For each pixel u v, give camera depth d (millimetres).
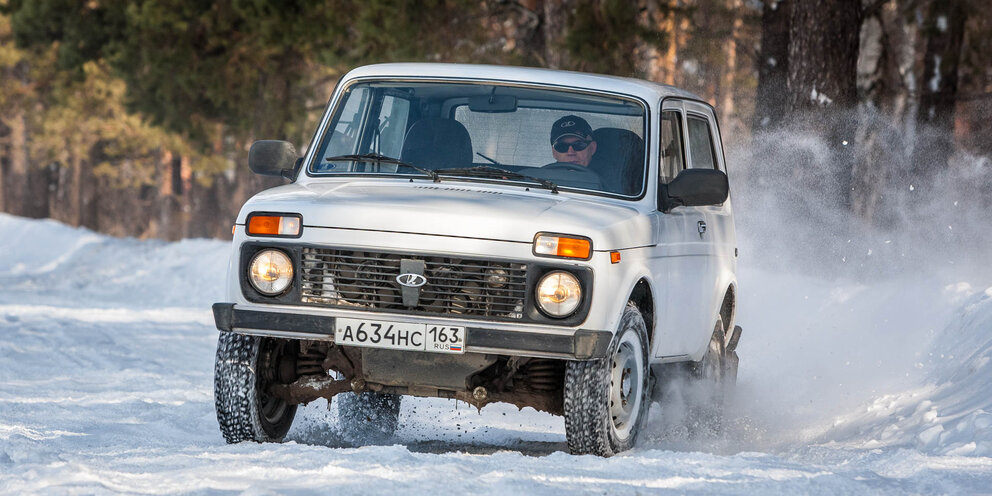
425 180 18812
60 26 87125
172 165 162375
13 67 143250
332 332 17000
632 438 18141
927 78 62125
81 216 160625
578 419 17031
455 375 17406
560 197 18375
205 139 91500
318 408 23031
